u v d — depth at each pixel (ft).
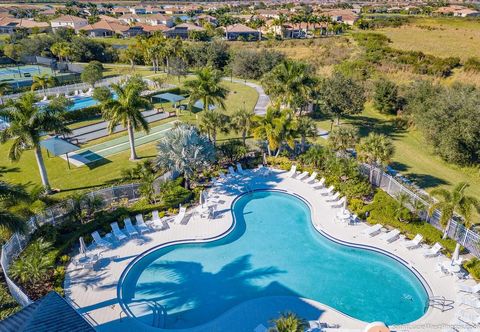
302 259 83.51
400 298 72.54
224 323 64.28
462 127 125.49
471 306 67.15
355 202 100.27
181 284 75.00
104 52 333.83
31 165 126.52
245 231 93.86
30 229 81.82
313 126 127.03
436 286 72.95
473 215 100.42
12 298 67.62
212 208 96.84
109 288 71.67
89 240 84.33
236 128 128.88
